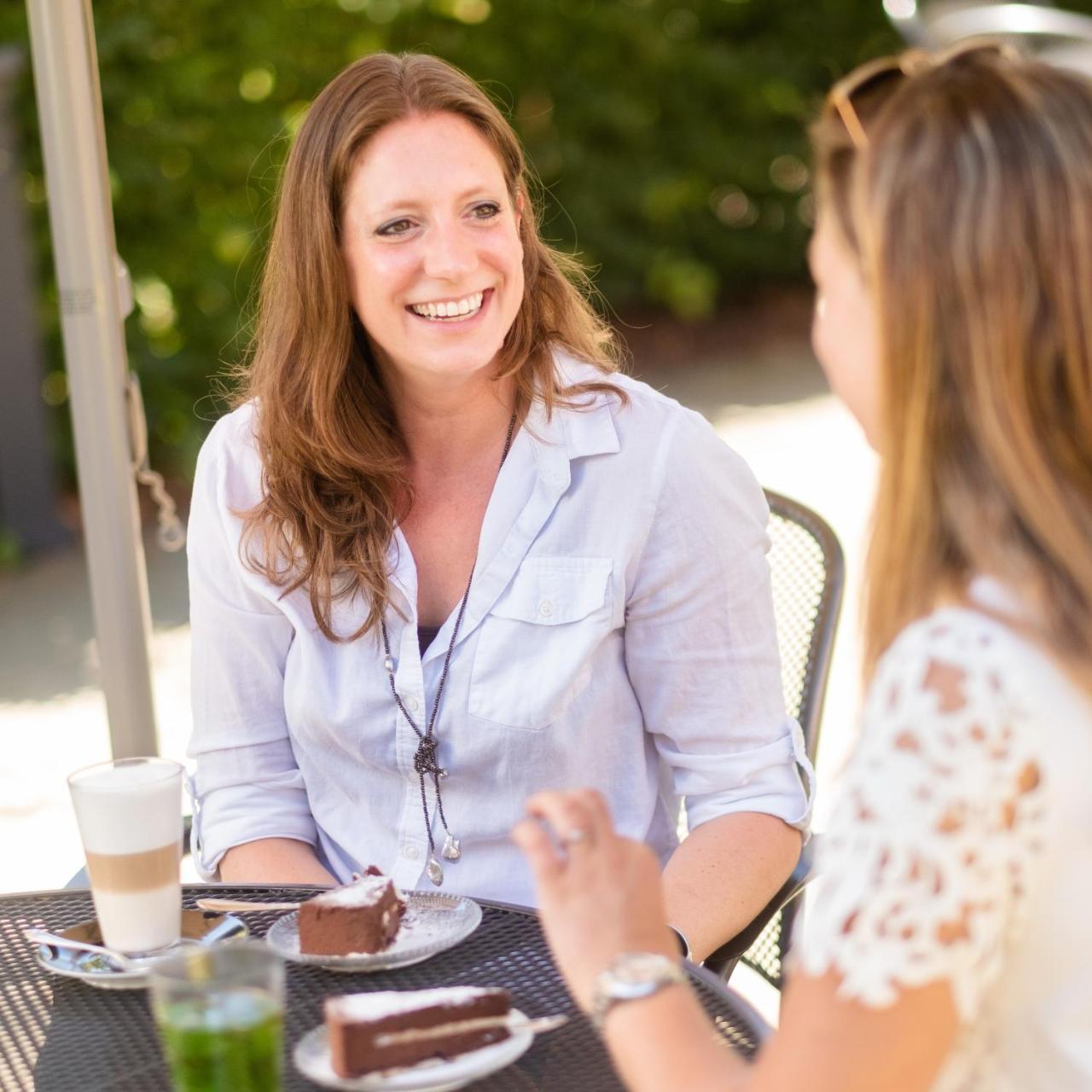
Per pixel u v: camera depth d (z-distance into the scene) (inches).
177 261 343.9
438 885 97.7
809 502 300.5
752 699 97.6
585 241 484.4
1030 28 244.7
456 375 95.4
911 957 48.8
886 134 53.5
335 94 96.7
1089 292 50.4
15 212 298.4
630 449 97.1
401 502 99.6
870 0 534.9
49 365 337.1
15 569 295.9
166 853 74.5
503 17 446.9
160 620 258.1
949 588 52.5
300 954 73.3
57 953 74.6
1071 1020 51.8
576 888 57.4
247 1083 58.3
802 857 99.4
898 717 50.3
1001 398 50.7
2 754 203.8
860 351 57.3
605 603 95.6
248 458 104.3
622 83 485.4
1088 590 50.1
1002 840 49.6
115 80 330.6
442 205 94.0
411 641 97.0
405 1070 63.1
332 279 97.1
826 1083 49.0
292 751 103.8
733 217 540.1
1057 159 50.6
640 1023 54.3
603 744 98.3
